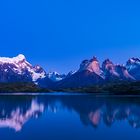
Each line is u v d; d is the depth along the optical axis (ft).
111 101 484.33
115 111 292.40
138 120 217.97
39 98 639.35
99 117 239.91
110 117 239.09
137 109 315.37
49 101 501.15
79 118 233.76
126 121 212.43
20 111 299.17
